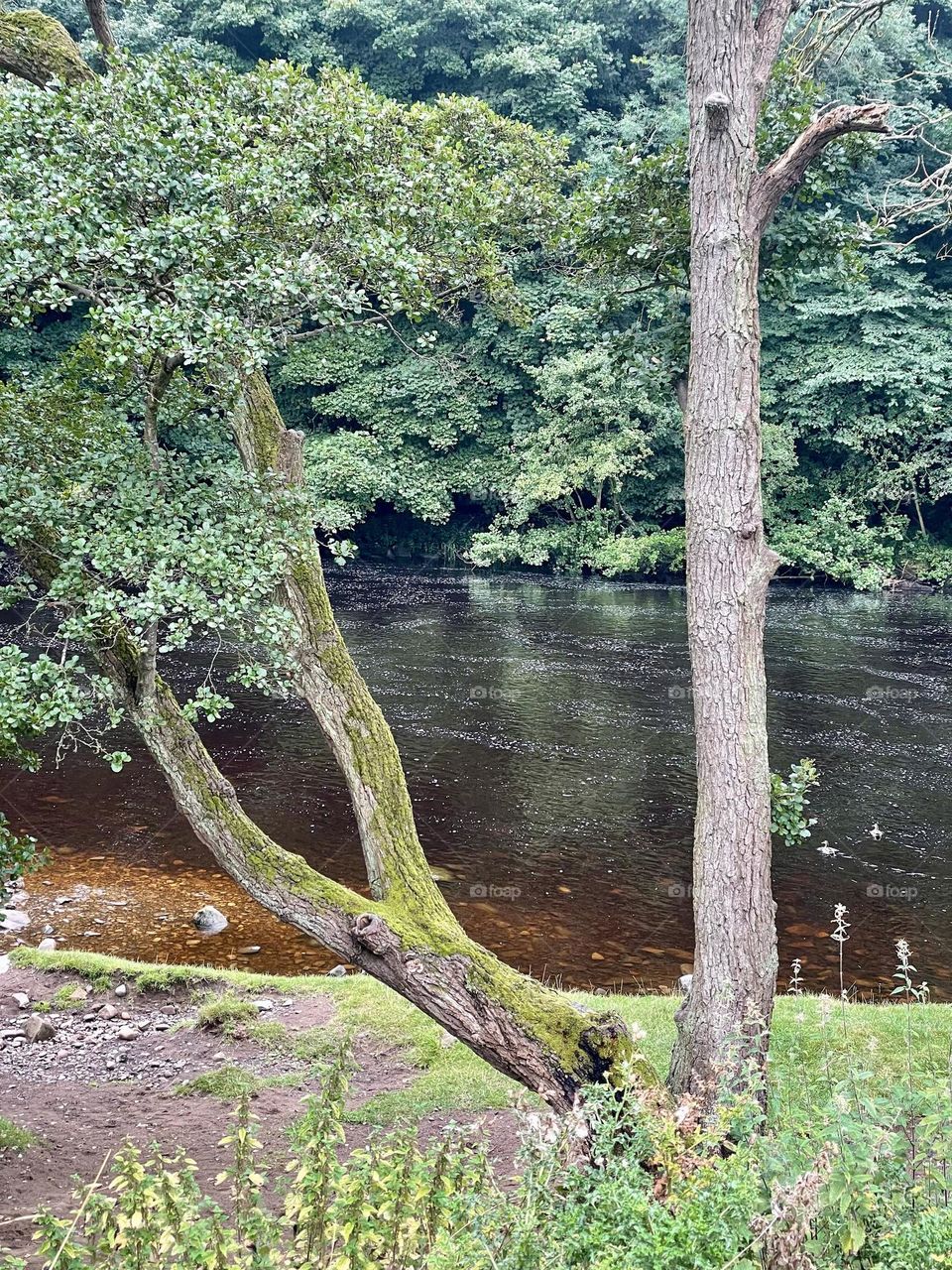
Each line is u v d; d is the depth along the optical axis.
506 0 31.80
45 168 3.83
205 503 4.19
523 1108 4.68
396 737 14.23
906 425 29.17
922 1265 2.71
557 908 9.07
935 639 21.80
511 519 32.19
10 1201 4.52
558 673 18.34
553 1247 2.70
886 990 7.70
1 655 3.83
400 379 31.95
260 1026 6.83
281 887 4.41
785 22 4.55
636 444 30.30
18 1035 6.75
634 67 34.59
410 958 4.34
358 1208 2.89
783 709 15.92
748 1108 3.44
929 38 9.97
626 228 5.65
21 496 4.16
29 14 5.23
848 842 10.70
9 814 10.93
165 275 4.04
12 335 26.86
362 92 5.13
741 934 4.28
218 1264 2.71
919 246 29.59
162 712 4.44
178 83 4.83
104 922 8.63
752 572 4.41
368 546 35.00
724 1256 2.62
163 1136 5.41
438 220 5.24
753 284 4.48
